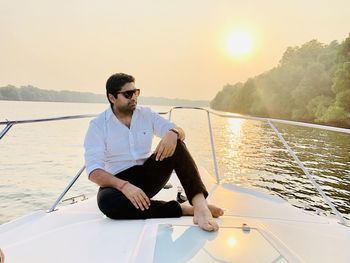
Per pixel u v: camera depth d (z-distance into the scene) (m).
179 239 1.24
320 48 46.75
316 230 1.55
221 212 1.53
